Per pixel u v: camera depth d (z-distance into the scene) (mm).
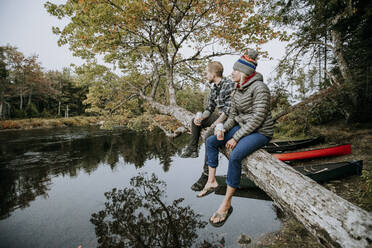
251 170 1699
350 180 3783
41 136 14570
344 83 7777
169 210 3549
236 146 1631
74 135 14883
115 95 8273
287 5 7852
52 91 37344
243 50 5324
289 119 10398
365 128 7883
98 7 4062
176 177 5602
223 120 2008
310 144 7188
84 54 5996
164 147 10180
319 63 9102
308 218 1115
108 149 9883
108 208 3809
